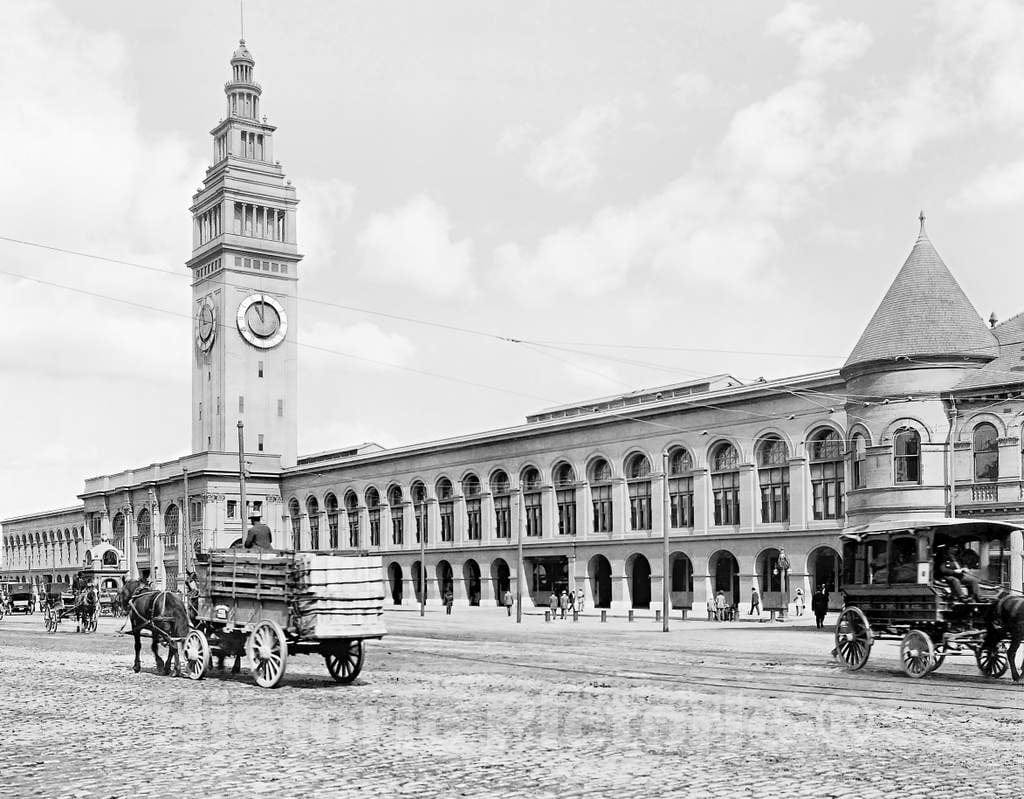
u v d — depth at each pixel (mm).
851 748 13977
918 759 13211
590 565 76688
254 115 130000
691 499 70062
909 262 51719
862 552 25562
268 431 121438
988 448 47281
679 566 71375
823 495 61781
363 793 11352
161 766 13039
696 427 69562
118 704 19562
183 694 21125
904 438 49375
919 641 23281
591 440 77500
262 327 122125
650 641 38094
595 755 13469
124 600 27766
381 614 22391
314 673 25484
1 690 22469
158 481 122688
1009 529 24031
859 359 51000
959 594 23016
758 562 65125
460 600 89562
